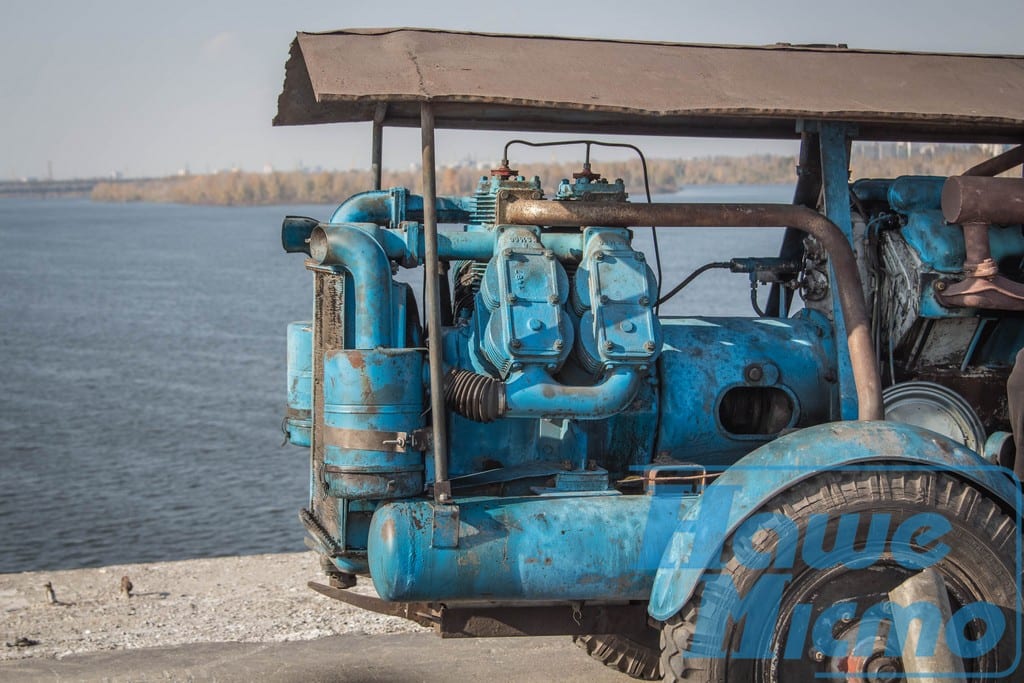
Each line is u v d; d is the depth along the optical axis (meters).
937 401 5.12
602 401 4.48
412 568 4.17
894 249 5.09
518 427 4.83
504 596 4.26
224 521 21.16
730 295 43.78
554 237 4.79
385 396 4.35
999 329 5.18
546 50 4.82
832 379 5.05
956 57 5.39
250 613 6.89
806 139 5.48
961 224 4.88
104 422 34.41
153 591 7.69
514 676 5.55
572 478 4.58
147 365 48.28
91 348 54.53
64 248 140.75
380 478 4.34
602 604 4.64
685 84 4.65
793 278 5.55
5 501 23.36
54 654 6.02
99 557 18.48
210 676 5.57
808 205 5.54
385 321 4.48
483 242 4.77
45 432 32.84
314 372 4.62
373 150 5.44
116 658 5.91
